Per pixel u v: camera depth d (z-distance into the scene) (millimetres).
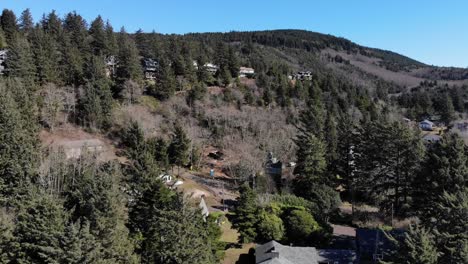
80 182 34375
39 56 78312
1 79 64812
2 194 37188
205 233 30375
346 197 64750
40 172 40875
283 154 71062
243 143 69312
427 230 30750
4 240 26234
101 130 71812
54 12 109250
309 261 37656
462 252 27266
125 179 36594
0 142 39531
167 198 34000
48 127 67625
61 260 23812
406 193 52688
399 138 52812
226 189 62656
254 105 89562
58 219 26938
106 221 27016
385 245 41344
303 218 45281
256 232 44625
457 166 41531
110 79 86750
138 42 122375
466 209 29484
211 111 80875
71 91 77312
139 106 80438
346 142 65750
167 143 66375
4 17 106625
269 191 59438
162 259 27984
